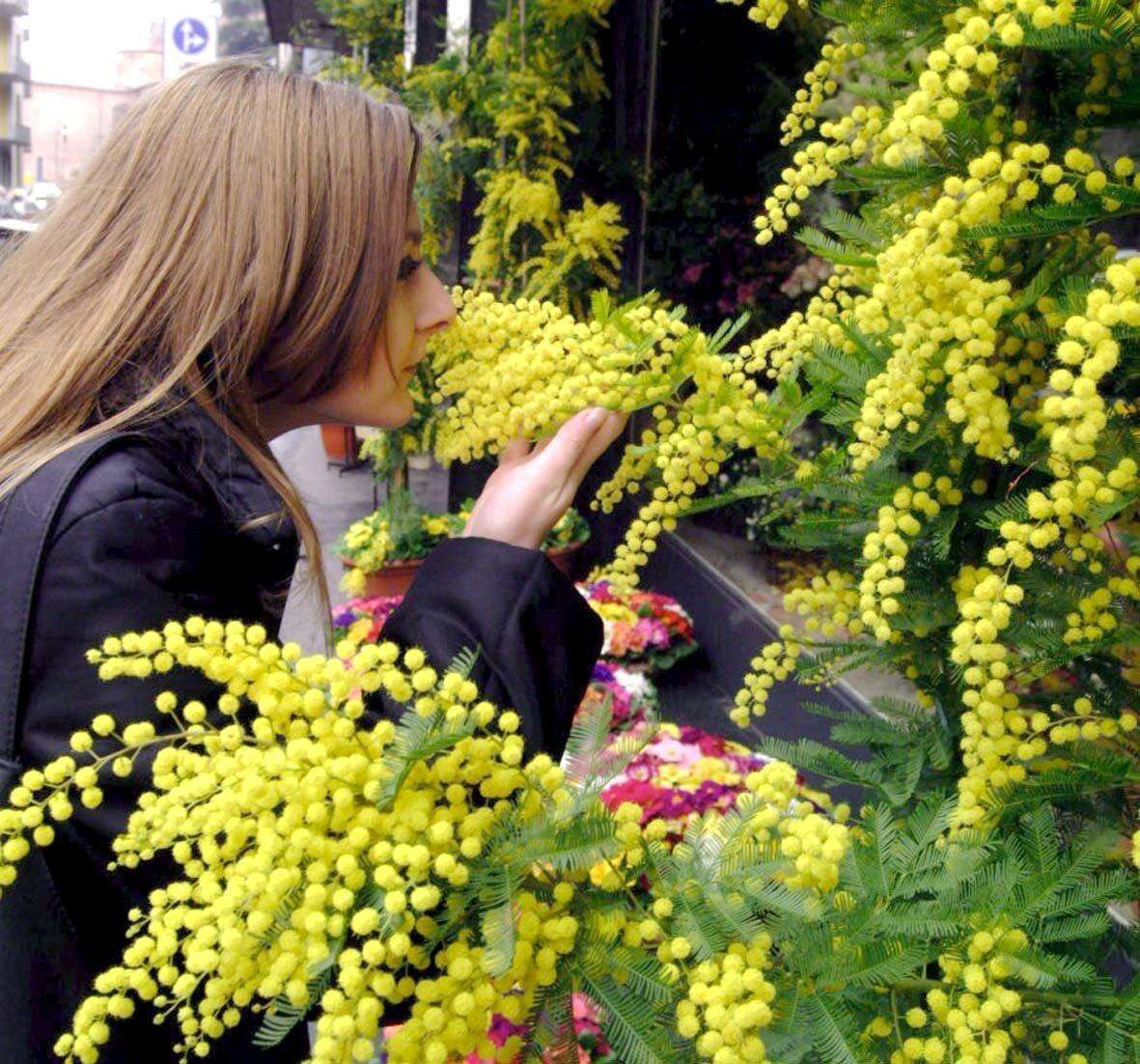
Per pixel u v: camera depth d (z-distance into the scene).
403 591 4.21
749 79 2.83
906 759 0.99
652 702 2.84
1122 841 0.78
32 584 0.72
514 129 3.64
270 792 0.61
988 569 0.87
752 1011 0.59
